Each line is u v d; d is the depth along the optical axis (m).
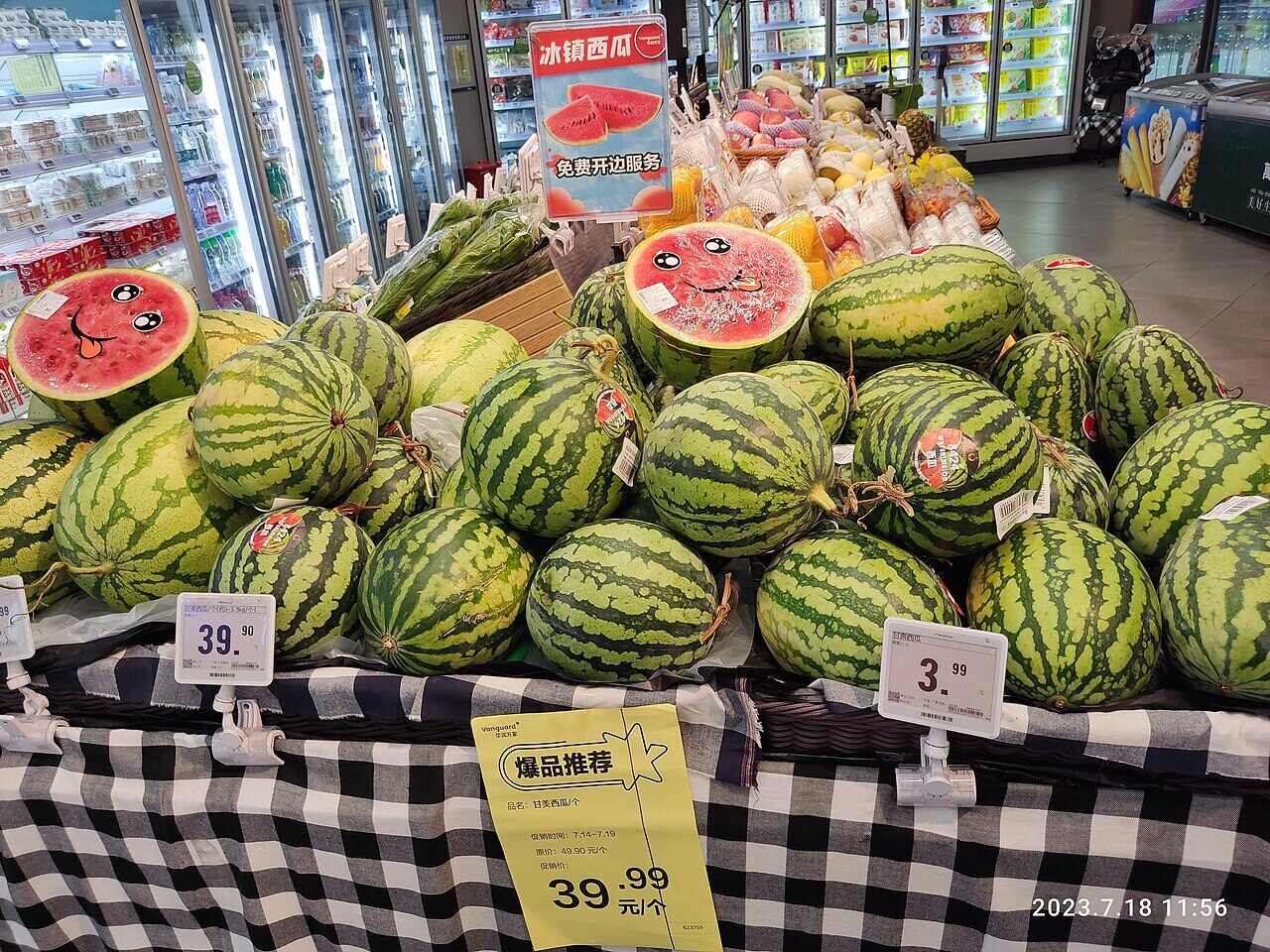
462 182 7.94
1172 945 1.08
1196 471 1.29
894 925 1.15
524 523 1.28
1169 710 1.01
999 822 1.06
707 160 3.24
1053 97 11.68
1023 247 7.60
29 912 1.45
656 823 1.15
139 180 4.60
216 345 1.73
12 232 4.05
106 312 1.54
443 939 1.30
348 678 1.19
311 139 5.57
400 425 1.73
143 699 1.30
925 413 1.18
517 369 1.30
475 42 8.03
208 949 1.46
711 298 1.51
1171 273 6.62
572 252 3.02
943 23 11.13
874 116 5.34
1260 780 0.98
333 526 1.27
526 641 1.29
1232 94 7.34
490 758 1.16
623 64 1.96
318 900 1.34
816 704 1.07
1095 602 1.09
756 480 1.13
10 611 1.28
